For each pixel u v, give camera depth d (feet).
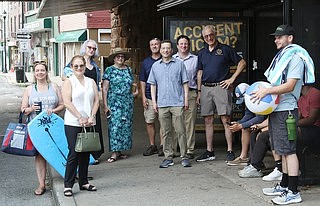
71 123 21.42
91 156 27.73
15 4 203.10
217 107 26.81
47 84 23.27
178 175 24.85
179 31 29.58
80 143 20.99
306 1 20.97
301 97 21.72
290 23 20.90
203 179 23.95
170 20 29.53
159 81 25.95
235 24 29.63
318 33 21.20
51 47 154.10
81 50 27.25
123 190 22.48
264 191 20.98
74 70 21.52
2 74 182.19
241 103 29.22
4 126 48.52
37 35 174.19
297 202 19.44
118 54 28.27
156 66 26.07
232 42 29.63
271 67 19.10
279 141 19.07
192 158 28.25
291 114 18.85
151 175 25.05
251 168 23.93
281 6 27.14
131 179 24.39
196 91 27.58
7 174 28.50
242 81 29.73
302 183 21.29
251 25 29.71
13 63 207.51
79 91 21.35
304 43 21.17
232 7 30.58
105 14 100.89
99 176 25.17
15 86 114.62
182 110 25.98
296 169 19.39
